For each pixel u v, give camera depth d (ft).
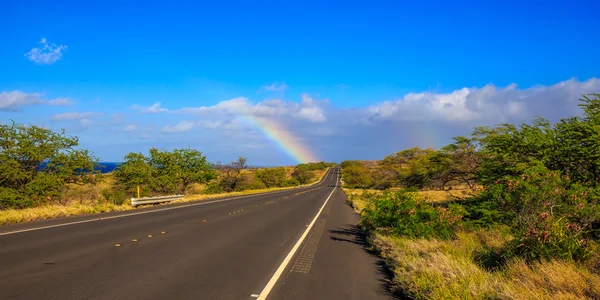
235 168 193.16
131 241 32.53
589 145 42.37
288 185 258.98
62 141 77.77
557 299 15.96
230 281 21.02
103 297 17.22
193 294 18.30
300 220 56.13
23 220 44.52
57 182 73.10
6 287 18.15
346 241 38.04
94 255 26.27
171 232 38.83
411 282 20.66
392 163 232.94
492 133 71.77
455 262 22.79
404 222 36.88
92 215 53.52
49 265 22.91
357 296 19.31
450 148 77.77
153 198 78.13
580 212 27.99
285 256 28.89
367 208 44.52
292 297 18.62
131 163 110.63
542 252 21.84
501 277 19.90
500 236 29.96
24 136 73.05
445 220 36.42
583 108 46.62
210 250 29.84
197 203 84.89
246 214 61.77
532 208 29.14
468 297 17.11
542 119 49.29
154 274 21.74
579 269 19.69
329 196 135.13
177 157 122.52
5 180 70.03
